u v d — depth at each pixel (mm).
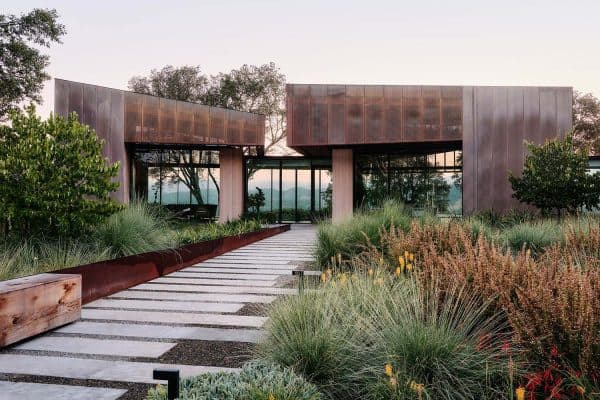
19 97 18531
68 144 6949
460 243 5848
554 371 2355
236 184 19703
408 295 3490
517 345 2734
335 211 18203
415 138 16312
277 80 26797
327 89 16609
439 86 16328
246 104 26906
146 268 6996
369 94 16500
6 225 6672
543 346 2508
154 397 1899
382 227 7352
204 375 2078
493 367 2543
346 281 4023
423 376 2488
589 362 2246
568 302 2627
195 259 8945
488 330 2994
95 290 5656
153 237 7723
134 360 3447
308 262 9094
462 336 2768
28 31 18094
